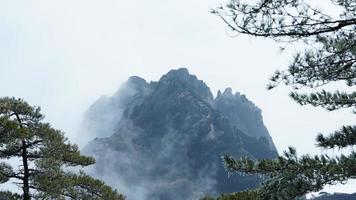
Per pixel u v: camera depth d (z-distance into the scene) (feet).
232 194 88.79
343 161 43.34
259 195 46.01
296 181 44.06
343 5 38.83
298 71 44.47
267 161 46.14
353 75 46.09
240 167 46.42
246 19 37.65
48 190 102.94
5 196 101.50
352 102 52.65
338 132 45.27
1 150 102.42
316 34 39.83
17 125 98.84
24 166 104.32
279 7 37.96
